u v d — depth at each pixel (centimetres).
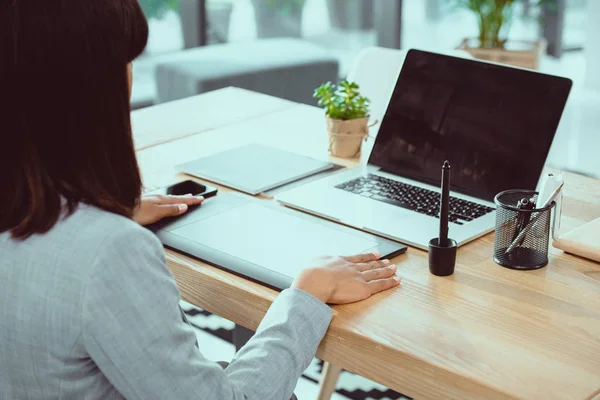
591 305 124
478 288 130
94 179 93
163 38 451
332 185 168
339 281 124
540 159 158
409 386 113
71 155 91
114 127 94
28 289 91
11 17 87
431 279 133
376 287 127
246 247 141
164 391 94
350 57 494
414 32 498
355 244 142
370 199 161
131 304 91
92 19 89
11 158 90
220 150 194
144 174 179
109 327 90
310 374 241
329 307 120
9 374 95
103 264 90
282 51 434
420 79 177
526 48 450
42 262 91
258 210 157
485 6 454
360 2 484
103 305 89
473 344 114
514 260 136
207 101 238
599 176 379
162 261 97
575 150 408
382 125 180
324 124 216
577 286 130
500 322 120
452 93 172
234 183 169
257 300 128
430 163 171
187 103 236
